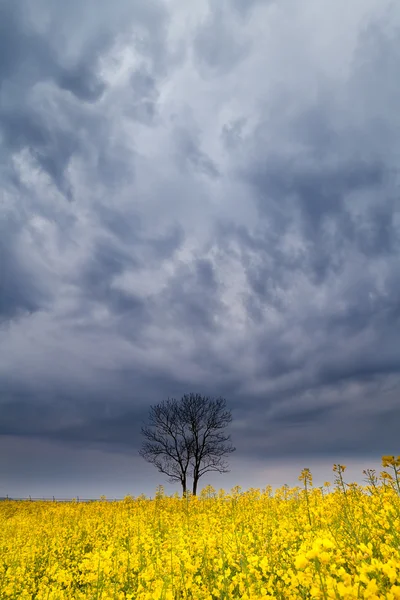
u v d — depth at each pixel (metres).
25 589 8.91
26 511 21.19
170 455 29.52
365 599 3.13
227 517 11.73
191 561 6.42
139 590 5.66
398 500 7.20
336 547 5.09
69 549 12.17
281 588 4.95
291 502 12.17
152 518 13.59
